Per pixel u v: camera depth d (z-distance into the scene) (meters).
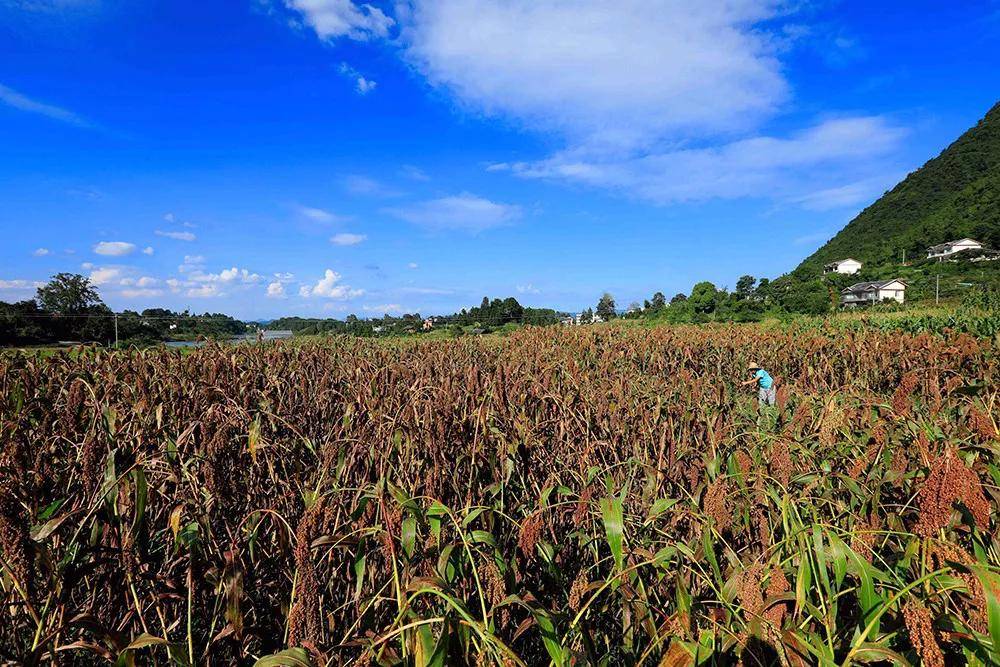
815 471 3.24
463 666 1.66
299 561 1.92
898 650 1.89
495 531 3.21
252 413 4.75
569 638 2.04
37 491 2.68
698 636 1.85
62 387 5.70
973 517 2.03
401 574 2.25
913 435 3.49
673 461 3.85
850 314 45.28
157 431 3.66
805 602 1.78
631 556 2.47
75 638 2.48
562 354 15.45
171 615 2.73
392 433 3.71
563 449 4.41
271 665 1.53
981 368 10.53
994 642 1.45
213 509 3.05
